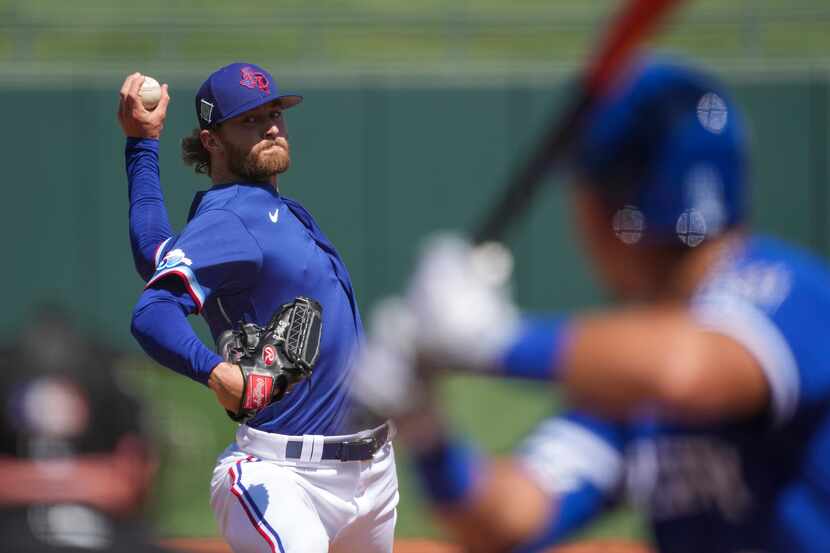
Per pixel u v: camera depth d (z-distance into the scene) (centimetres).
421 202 5203
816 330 586
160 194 1723
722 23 6047
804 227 5238
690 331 543
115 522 489
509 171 5178
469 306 507
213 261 1441
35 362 486
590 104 550
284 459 1467
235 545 1462
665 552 683
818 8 6456
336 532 1512
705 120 600
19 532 471
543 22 6034
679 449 657
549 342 511
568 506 686
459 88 5184
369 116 5203
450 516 632
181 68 5434
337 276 1552
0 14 7025
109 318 5191
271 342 1388
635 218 603
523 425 3897
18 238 5197
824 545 624
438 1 7800
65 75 5241
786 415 584
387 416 562
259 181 1542
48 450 480
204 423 3075
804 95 5228
